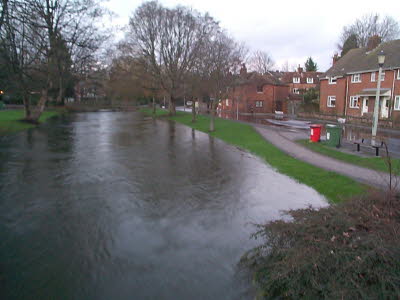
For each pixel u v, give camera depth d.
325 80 44.56
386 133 24.81
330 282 3.79
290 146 17.34
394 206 5.01
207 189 9.89
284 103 59.41
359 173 10.73
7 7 15.79
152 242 6.35
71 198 9.04
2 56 22.50
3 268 5.42
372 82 35.59
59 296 4.67
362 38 60.38
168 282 5.00
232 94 49.03
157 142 20.80
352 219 4.72
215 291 4.77
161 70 46.09
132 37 44.34
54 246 6.20
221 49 29.41
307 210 5.59
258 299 4.41
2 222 7.35
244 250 5.96
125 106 82.19
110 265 5.50
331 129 16.28
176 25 42.97
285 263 4.20
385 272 3.66
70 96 76.62
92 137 23.20
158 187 10.12
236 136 22.88
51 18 25.81
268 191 9.61
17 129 26.69
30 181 10.80
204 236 6.59
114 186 10.23
